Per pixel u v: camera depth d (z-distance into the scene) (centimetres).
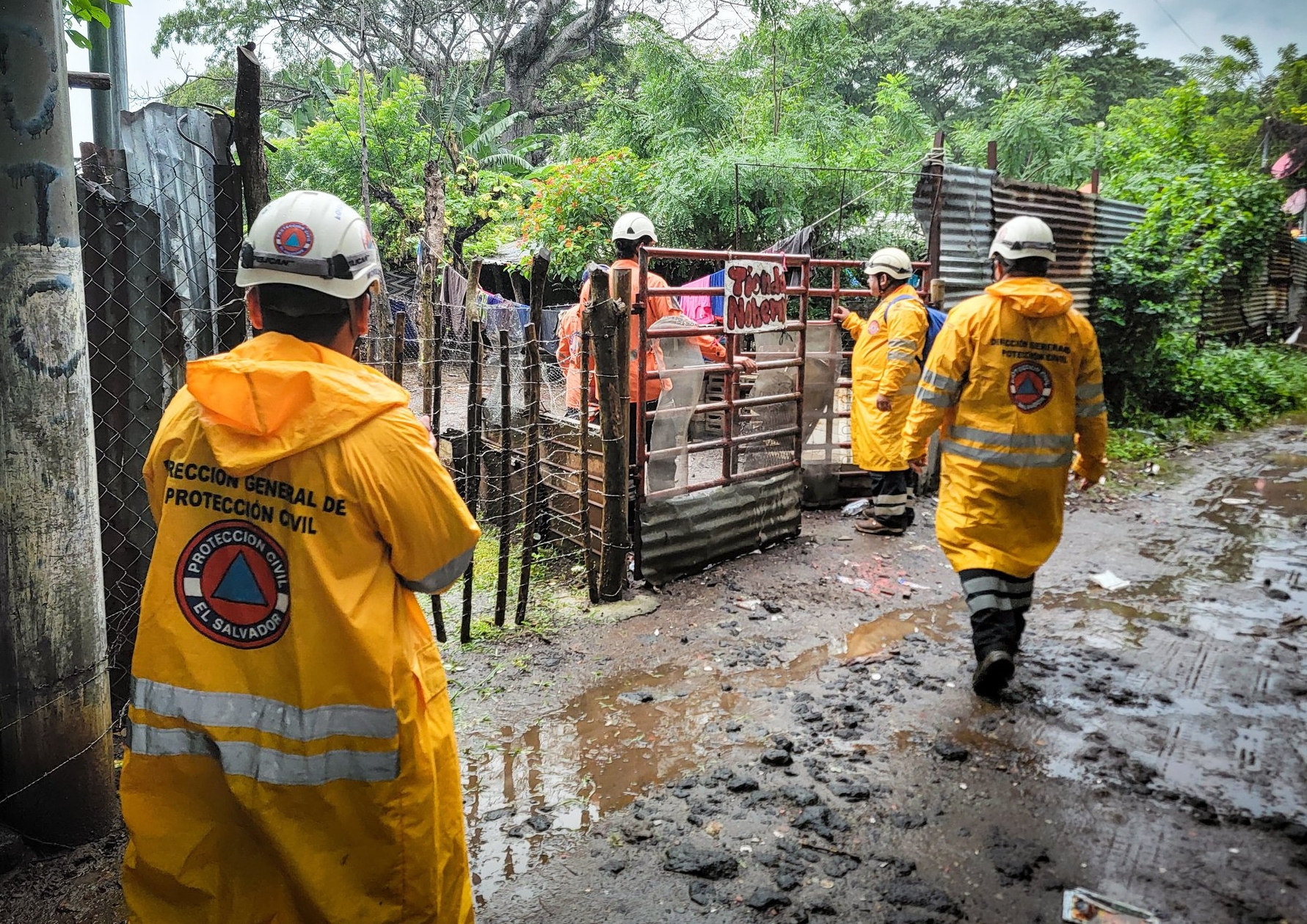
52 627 266
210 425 150
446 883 171
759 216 1312
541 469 584
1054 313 374
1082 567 588
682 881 275
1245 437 1077
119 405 327
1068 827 302
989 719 378
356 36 2112
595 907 263
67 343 258
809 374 686
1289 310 2080
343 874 156
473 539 167
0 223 244
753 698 397
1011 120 1603
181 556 154
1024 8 3528
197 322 338
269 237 158
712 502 556
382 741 154
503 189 1662
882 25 3331
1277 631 479
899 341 583
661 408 526
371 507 152
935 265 750
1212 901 266
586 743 359
